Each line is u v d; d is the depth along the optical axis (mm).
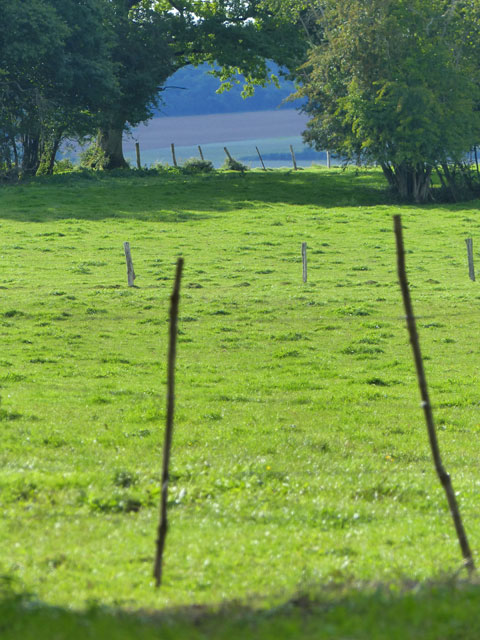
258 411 55438
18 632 16141
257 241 140000
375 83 178000
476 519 32469
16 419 48844
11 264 116750
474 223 157375
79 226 148875
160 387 62188
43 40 179875
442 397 61375
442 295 100625
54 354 72438
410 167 189750
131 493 33156
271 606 18844
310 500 34312
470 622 16547
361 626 16344
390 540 28766
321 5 195750
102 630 16000
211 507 32312
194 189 199375
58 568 23438
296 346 78562
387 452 46312
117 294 98438
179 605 19906
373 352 76875
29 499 31234
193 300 97000
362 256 129000
